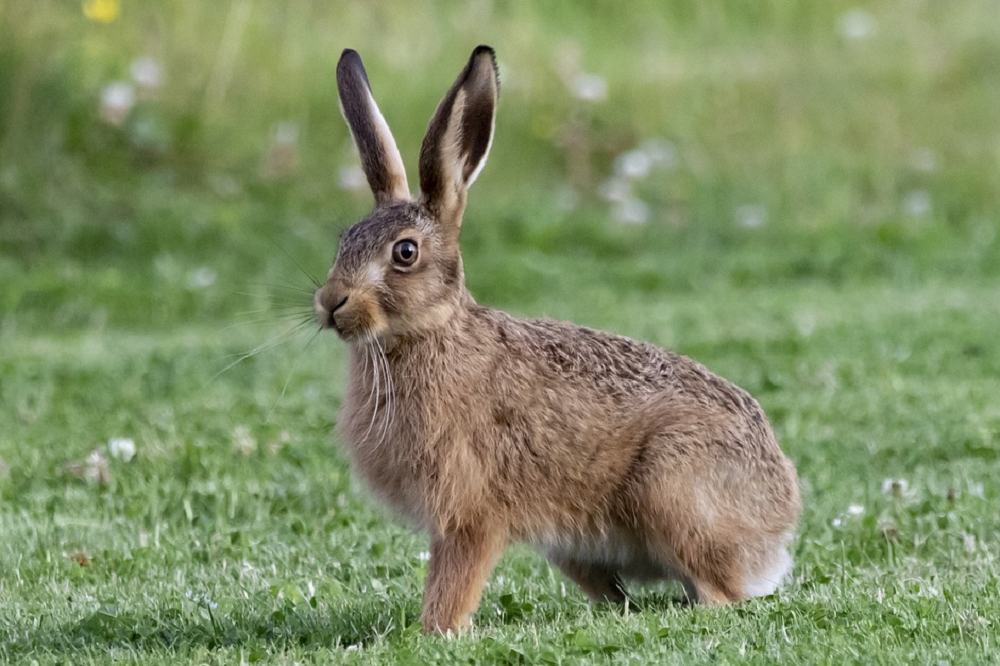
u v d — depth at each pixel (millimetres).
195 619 9914
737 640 8781
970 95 33938
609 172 30984
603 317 22594
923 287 25391
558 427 10023
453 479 9820
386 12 33344
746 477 10250
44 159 27578
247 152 29297
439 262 10008
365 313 9734
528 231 27875
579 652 8727
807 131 32406
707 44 36125
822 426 15742
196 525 13023
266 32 31875
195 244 26359
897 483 13078
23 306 23703
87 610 10188
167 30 30969
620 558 10562
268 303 24156
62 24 29891
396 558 11828
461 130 10258
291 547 12148
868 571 10969
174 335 22469
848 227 28734
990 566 10719
